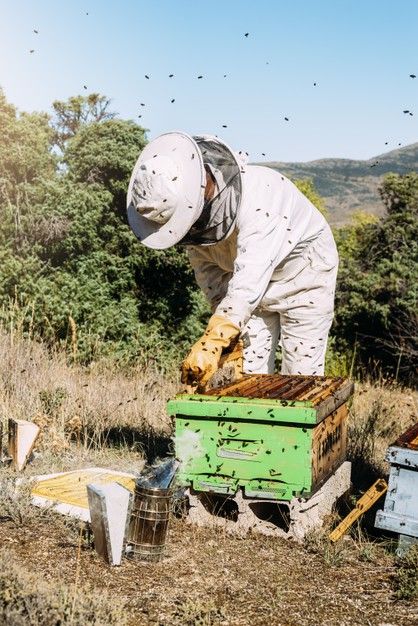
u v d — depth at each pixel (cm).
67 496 452
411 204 1912
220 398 414
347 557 408
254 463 416
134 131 1585
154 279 1558
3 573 315
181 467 426
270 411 404
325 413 423
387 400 1114
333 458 472
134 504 383
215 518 444
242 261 477
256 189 490
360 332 1767
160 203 455
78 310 1427
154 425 738
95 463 580
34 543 387
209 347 441
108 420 722
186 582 358
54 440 592
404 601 352
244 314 465
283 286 555
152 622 310
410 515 398
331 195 8006
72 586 323
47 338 1294
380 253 1880
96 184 1532
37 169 1639
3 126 1616
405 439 420
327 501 469
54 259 1548
